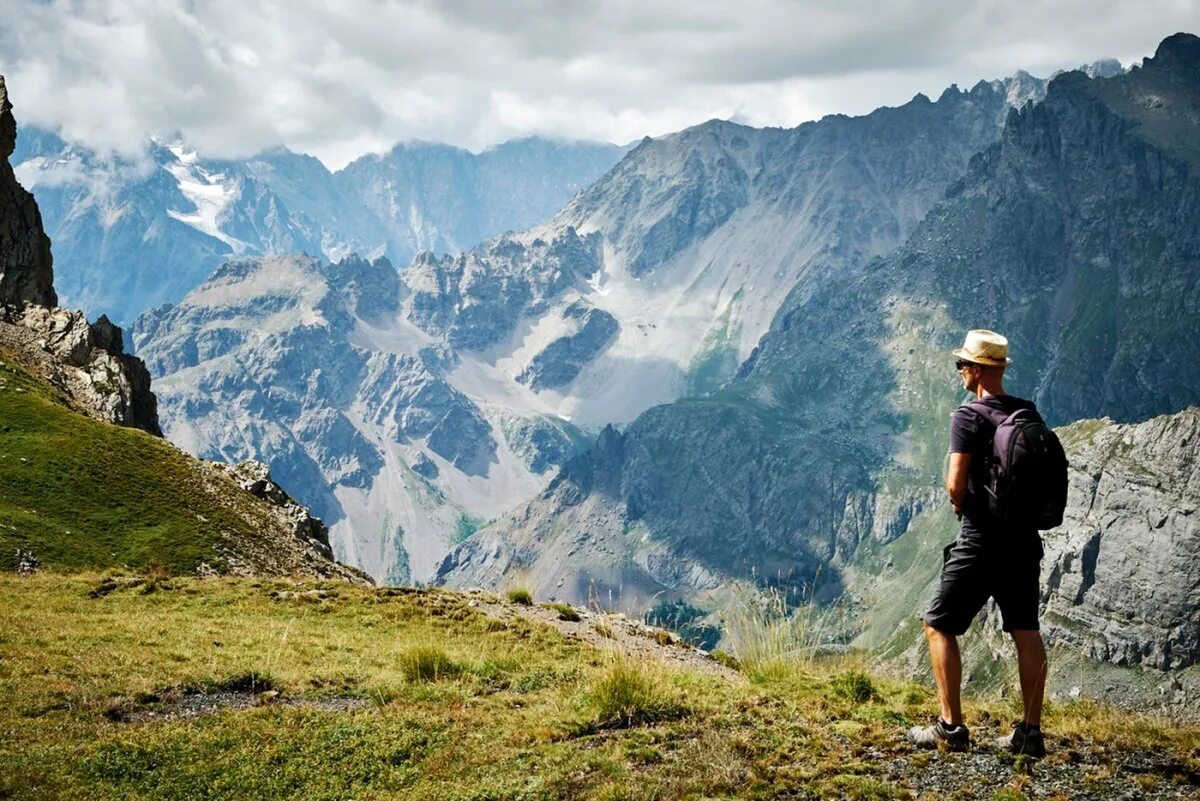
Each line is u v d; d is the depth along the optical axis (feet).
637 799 36.09
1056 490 34.81
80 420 281.74
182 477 273.54
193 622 108.27
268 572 237.45
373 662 87.71
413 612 120.37
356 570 285.02
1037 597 36.14
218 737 51.93
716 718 46.06
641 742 43.62
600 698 50.11
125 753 50.14
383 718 54.54
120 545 221.25
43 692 69.21
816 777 36.96
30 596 121.08
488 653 92.84
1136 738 38.68
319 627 110.52
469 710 56.70
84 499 236.84
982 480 35.73
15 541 199.31
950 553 37.22
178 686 72.64
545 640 102.99
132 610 116.37
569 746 44.75
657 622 108.68
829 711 47.09
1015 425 35.29
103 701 67.92
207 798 43.78
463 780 42.06
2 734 57.93
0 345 349.20
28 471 239.71
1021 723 37.01
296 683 74.54
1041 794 33.53
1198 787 33.83
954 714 38.04
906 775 36.32
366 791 42.70
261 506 290.15
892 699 50.85
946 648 37.70
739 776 37.47
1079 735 39.42
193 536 237.25
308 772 45.73
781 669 56.65
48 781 46.50
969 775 35.53
